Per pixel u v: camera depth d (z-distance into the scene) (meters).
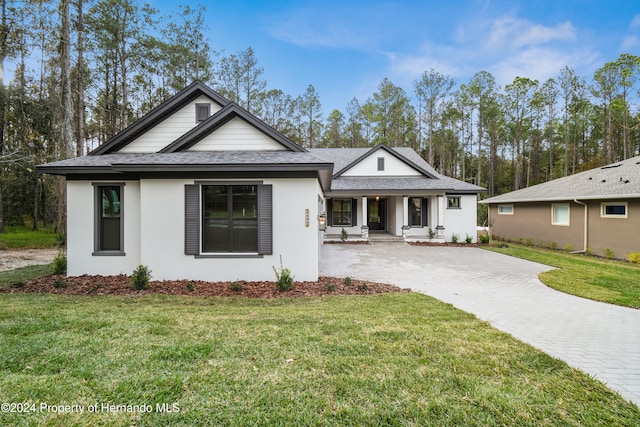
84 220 7.44
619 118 28.45
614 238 11.51
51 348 3.16
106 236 7.58
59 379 2.58
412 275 8.19
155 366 2.83
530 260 10.50
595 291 6.45
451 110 34.22
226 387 2.51
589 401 2.45
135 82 21.56
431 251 12.61
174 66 20.89
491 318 4.75
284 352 3.19
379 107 35.53
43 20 10.52
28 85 14.34
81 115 14.85
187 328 3.86
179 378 2.62
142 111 22.67
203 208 7.13
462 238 15.77
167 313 4.57
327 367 2.88
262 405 2.29
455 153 36.31
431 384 2.63
